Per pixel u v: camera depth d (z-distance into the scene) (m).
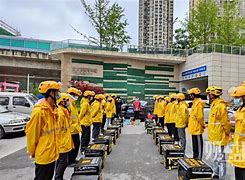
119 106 20.20
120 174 6.95
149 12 58.69
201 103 7.68
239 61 31.89
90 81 33.34
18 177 6.75
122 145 11.12
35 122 4.15
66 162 5.93
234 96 4.63
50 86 4.41
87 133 8.87
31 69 35.56
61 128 5.79
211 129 6.14
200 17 39.47
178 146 7.94
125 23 40.53
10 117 12.79
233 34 37.59
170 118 11.37
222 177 5.94
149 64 36.72
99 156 6.92
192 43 40.75
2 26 52.34
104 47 33.59
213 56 31.12
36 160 4.25
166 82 37.34
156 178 6.62
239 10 40.31
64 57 32.31
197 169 5.36
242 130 4.56
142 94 36.09
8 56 33.47
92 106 10.30
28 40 36.75
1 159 8.63
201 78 33.81
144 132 15.25
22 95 16.31
